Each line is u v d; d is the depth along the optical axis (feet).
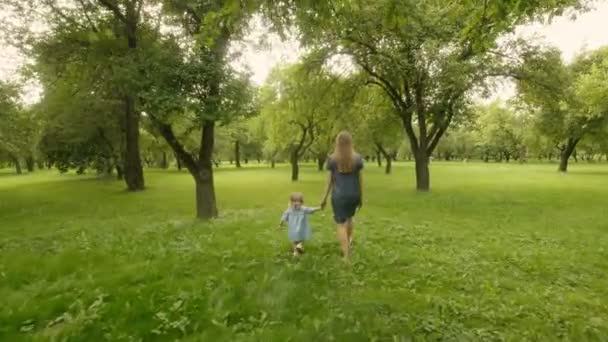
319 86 66.23
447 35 50.98
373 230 28.35
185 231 28.27
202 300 13.80
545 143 143.95
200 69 30.17
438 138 64.03
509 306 13.92
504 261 20.15
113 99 70.90
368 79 67.72
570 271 18.61
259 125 120.37
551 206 42.93
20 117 67.92
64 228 32.96
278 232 26.99
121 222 34.99
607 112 93.81
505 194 56.13
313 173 133.08
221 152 197.06
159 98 28.58
